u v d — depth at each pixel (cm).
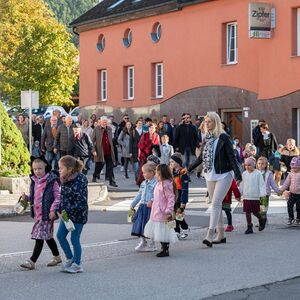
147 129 2505
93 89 4616
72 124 2398
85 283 1009
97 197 2131
